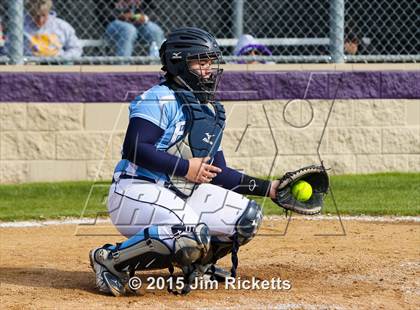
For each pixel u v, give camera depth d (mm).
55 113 30953
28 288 15867
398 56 32531
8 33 31375
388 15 33375
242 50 32469
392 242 20812
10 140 30875
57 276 17078
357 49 33438
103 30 33656
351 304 14484
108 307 14188
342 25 32438
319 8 33625
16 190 29562
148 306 14250
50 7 32562
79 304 14445
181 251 14445
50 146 31000
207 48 15000
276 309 14133
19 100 30812
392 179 30953
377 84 31922
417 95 32125
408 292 15531
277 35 33938
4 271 17594
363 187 29578
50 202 27734
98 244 21047
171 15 34250
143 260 14844
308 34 33750
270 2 33844
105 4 33500
